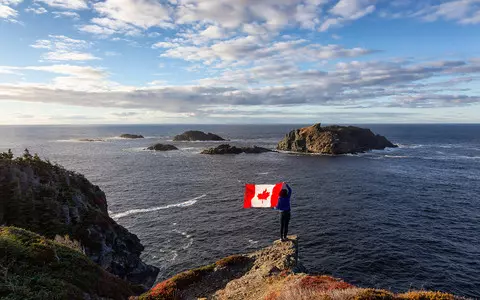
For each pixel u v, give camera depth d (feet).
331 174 327.67
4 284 39.17
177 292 53.16
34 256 49.06
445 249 139.54
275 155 508.53
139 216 192.54
